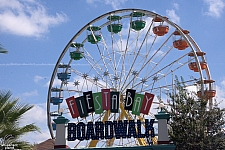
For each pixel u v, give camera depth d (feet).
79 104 78.33
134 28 134.82
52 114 131.75
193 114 89.20
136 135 74.13
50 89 132.36
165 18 133.39
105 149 69.51
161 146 68.54
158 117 70.54
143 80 132.77
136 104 77.41
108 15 131.34
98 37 140.05
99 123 75.20
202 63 134.00
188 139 86.43
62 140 70.95
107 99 78.54
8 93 55.36
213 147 85.81
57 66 132.36
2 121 53.98
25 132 55.26
